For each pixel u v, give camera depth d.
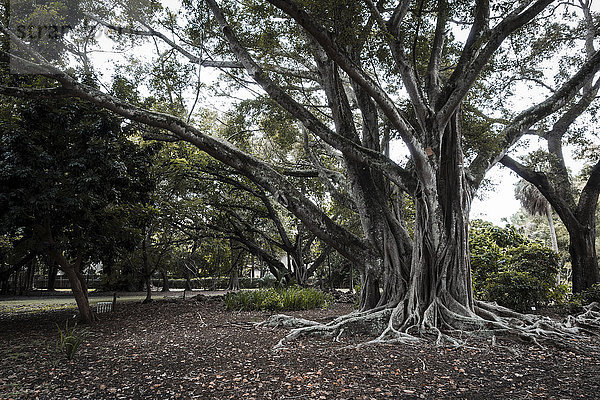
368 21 7.69
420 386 4.52
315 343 7.09
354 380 4.73
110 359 6.08
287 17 9.51
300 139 16.08
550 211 28.39
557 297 12.11
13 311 14.91
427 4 8.93
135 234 12.23
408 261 9.41
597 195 14.40
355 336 7.78
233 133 16.39
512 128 10.86
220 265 27.70
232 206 19.38
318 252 24.95
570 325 8.44
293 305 13.79
